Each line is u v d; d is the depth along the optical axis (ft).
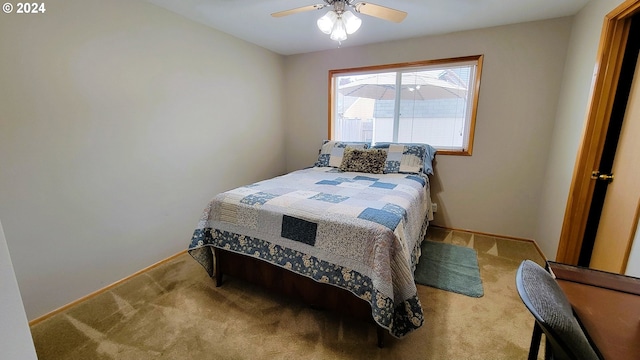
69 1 5.59
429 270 7.57
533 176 9.10
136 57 6.88
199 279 7.20
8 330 1.93
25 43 5.08
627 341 2.24
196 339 5.17
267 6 7.31
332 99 11.87
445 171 10.29
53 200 5.71
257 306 6.10
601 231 6.28
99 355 4.81
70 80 5.74
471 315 5.79
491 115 9.28
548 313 1.91
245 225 6.11
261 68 11.12
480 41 8.98
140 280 7.15
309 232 5.36
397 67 10.31
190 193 8.74
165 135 7.79
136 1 6.77
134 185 7.17
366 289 4.75
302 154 12.94
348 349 4.94
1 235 1.84
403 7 7.32
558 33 8.10
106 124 6.44
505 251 8.75
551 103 8.50
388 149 10.12
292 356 4.80
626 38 5.65
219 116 9.47
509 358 4.72
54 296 5.89
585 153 6.34
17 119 5.11
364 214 5.29
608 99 5.97
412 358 4.74
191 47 8.25
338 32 6.15
